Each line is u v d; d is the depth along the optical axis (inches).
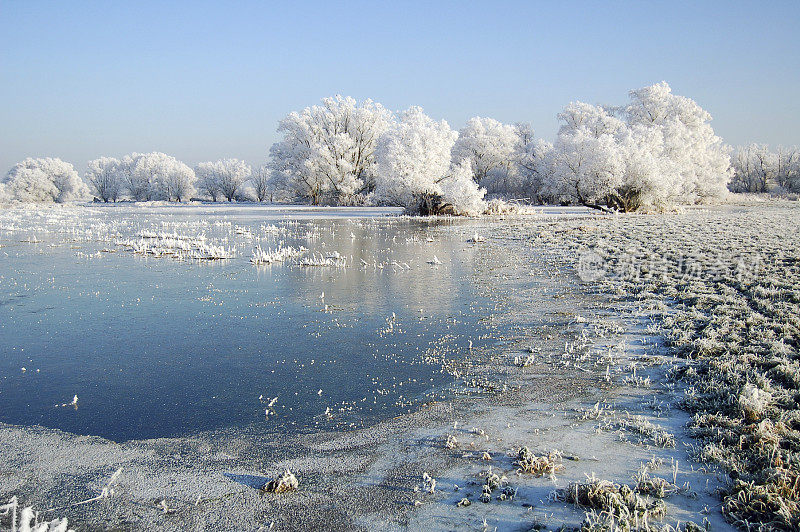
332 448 250.5
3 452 247.3
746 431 244.8
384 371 356.5
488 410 292.0
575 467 226.4
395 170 2042.3
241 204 3457.2
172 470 230.5
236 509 199.9
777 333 406.3
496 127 3294.8
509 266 803.4
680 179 2049.7
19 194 3550.7
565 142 2263.8
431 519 191.2
